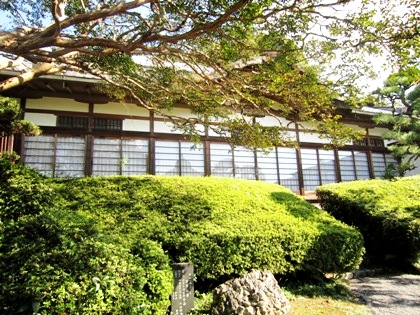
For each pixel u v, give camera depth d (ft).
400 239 23.62
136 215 18.25
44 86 28.27
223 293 14.32
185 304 14.37
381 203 27.48
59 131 29.17
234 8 11.61
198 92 22.02
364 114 39.78
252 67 19.29
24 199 16.14
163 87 20.95
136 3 12.88
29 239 12.27
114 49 14.99
